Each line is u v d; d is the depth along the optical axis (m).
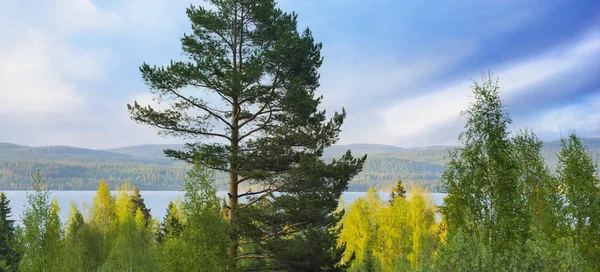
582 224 15.80
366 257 35.06
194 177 14.84
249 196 18.03
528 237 13.38
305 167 15.68
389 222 49.50
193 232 14.47
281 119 17.83
